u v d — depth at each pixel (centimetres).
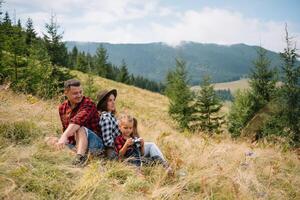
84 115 563
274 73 2417
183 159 658
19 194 388
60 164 497
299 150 1075
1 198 372
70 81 576
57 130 704
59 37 2180
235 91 2641
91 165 487
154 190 472
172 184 531
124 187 479
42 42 2166
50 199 403
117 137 590
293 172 759
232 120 2514
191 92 3130
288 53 1591
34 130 640
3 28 1905
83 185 429
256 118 1633
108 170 512
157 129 1223
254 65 2458
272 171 710
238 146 945
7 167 439
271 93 2400
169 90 4112
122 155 574
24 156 480
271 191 597
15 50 1820
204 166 633
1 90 979
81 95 581
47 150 533
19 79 1664
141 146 584
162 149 714
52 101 1198
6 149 484
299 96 1534
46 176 448
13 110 712
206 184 533
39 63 1833
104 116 598
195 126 2898
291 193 633
